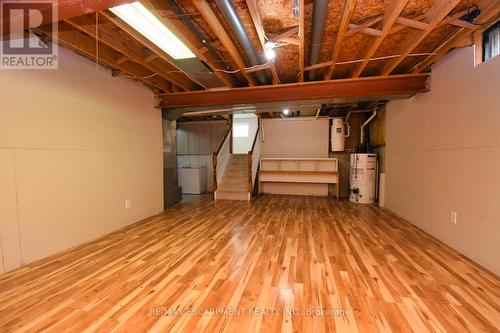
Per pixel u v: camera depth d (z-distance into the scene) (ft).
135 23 7.41
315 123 23.13
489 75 7.87
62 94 9.69
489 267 7.88
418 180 12.60
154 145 15.64
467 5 7.37
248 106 14.47
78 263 8.61
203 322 5.57
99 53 9.87
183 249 9.87
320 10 6.56
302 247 10.00
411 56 10.87
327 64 10.09
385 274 7.72
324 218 14.62
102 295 6.64
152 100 15.31
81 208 10.57
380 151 19.33
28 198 8.54
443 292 6.70
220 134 27.35
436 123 10.97
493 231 7.72
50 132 9.25
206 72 11.54
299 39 7.93
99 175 11.51
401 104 14.73
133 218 13.79
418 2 7.23
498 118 7.52
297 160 23.25
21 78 8.29
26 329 5.36
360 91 12.35
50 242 9.28
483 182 8.14
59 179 9.61
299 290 6.84
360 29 7.86
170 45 8.89
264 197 22.04
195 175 24.82
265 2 7.07
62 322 5.58
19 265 8.27
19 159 8.27
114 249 9.91
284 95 13.12
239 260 8.81
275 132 23.88
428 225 11.65
